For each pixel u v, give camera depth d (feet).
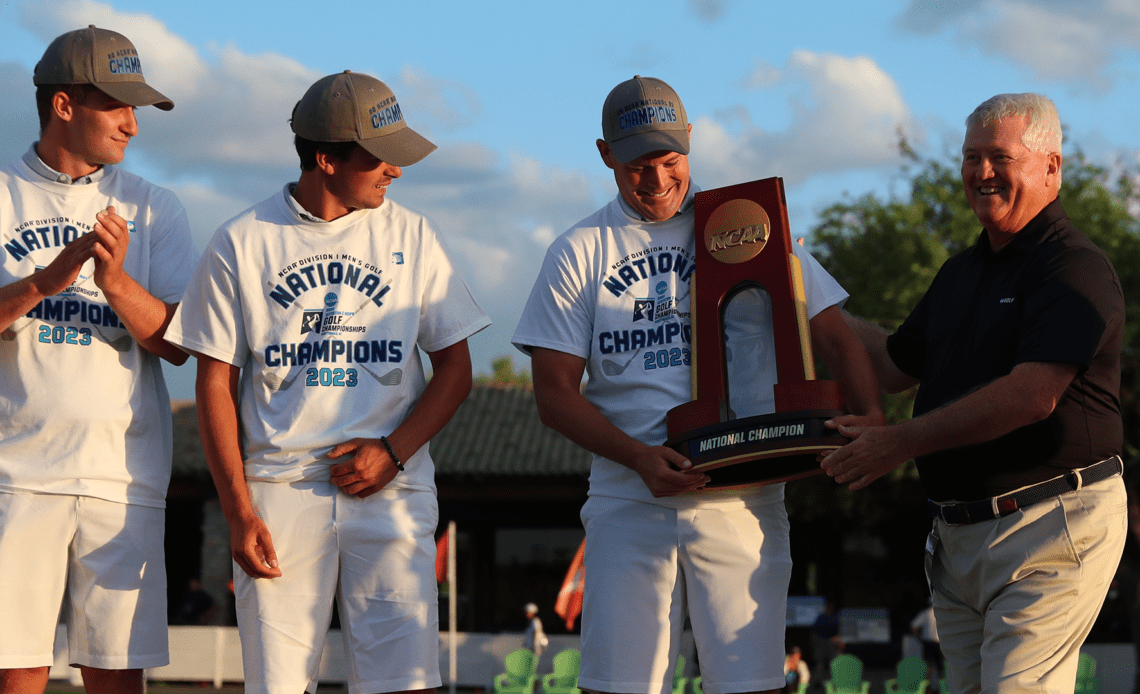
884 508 65.21
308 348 11.08
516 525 70.95
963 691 11.87
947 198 59.36
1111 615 64.95
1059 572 10.71
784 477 11.07
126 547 11.46
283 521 10.87
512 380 185.88
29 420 11.19
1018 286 11.16
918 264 55.77
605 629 11.32
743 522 11.30
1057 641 10.64
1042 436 10.85
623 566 11.34
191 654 57.98
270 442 10.97
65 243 11.58
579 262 11.80
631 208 11.89
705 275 11.30
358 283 11.23
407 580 11.03
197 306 11.23
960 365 11.53
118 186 11.99
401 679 10.89
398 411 11.34
